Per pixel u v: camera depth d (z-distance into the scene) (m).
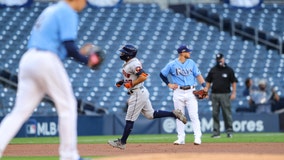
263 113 70.31
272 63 87.38
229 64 86.00
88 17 90.12
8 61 79.50
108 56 83.25
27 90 22.25
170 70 44.38
